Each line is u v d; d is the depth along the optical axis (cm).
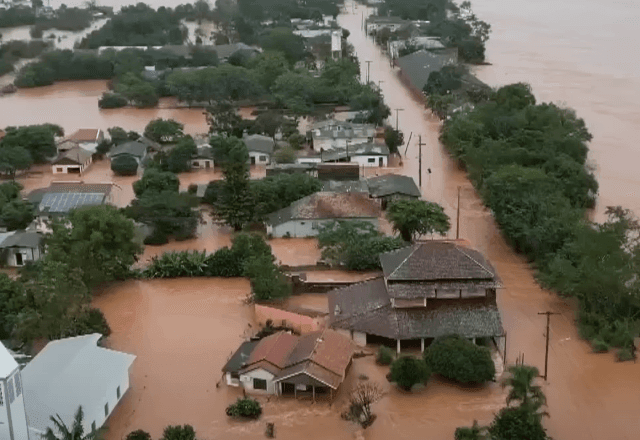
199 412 7019
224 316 8806
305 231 10962
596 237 8669
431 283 8106
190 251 10544
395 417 6894
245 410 6875
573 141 13200
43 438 5928
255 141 14588
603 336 8106
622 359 7812
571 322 8581
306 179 11894
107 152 14875
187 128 16812
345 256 9844
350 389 7288
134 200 11594
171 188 12012
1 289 8400
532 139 13138
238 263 9800
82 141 14800
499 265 10038
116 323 8675
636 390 7331
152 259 10025
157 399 7219
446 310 8012
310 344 7450
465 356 7306
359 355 7875
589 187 11862
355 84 18525
